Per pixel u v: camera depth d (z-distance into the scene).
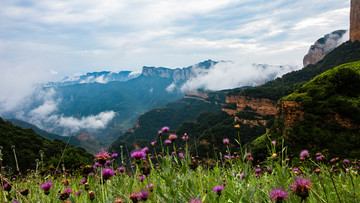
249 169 2.27
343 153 26.31
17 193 1.86
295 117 30.25
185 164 2.32
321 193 1.93
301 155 2.60
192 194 1.82
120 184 2.25
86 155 27.09
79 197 2.05
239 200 1.71
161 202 1.67
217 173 2.54
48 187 2.05
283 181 1.83
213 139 2.75
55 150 27.25
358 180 2.64
